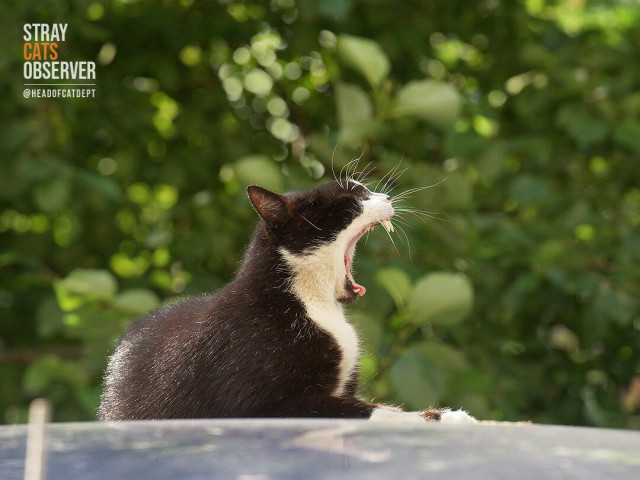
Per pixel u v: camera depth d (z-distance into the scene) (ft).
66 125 24.16
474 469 5.15
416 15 25.67
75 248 24.85
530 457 5.49
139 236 26.13
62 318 21.29
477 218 22.29
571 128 23.34
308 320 13.37
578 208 23.97
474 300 22.67
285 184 20.67
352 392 14.01
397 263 20.90
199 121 25.30
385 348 19.43
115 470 5.22
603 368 25.77
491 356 23.58
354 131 19.30
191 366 12.55
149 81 26.16
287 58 26.68
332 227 14.28
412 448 5.73
